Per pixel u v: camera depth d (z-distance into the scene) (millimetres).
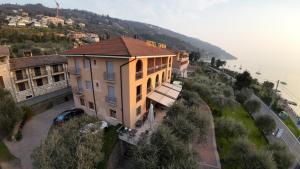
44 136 24828
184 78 58031
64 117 27328
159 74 34781
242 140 22234
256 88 73438
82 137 17438
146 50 27766
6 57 31453
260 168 18000
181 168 14883
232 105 41562
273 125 35031
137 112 27484
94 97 27766
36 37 87188
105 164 18984
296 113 62281
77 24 199625
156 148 16859
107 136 23188
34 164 16078
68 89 42688
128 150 24109
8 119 22578
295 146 36719
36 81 37438
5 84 31984
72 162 14742
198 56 139375
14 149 21953
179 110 25594
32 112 30062
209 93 41500
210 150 24250
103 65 24359
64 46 85375
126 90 23594
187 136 20188
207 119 24344
